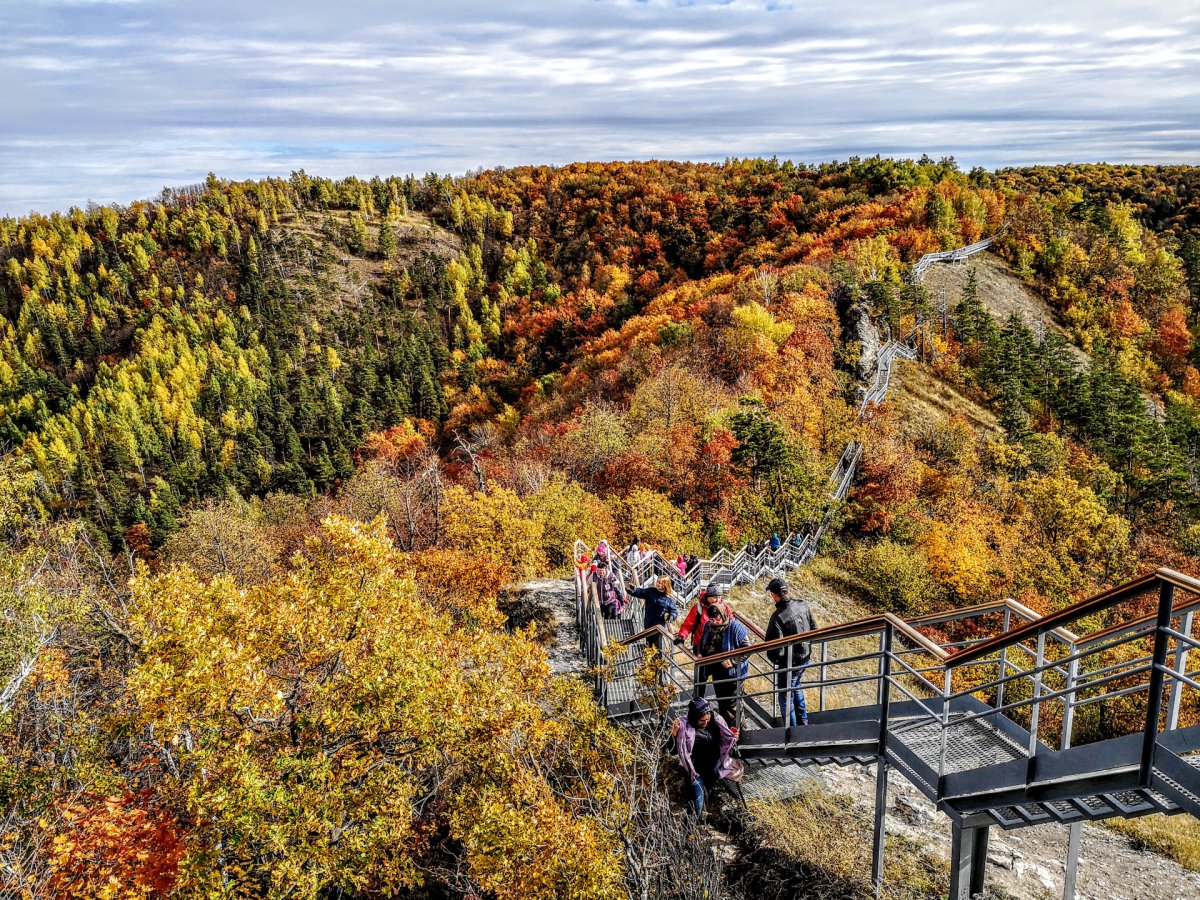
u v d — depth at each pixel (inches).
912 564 1071.6
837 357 2121.1
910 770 265.1
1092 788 197.8
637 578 611.8
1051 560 1535.4
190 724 285.1
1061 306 3457.2
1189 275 4042.8
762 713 346.0
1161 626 173.5
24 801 333.1
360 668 288.7
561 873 236.5
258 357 6545.3
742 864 292.5
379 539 317.1
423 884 306.8
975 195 3919.8
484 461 1964.8
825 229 4547.2
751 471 1350.9
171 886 266.7
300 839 255.8
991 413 2246.6
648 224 6432.1
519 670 340.2
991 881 281.1
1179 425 2581.2
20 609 500.7
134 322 7524.6
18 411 6254.9
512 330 6402.6
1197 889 281.1
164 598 281.7
